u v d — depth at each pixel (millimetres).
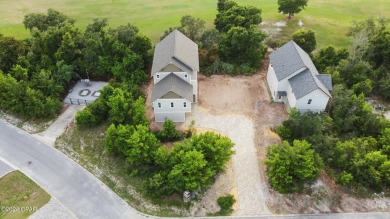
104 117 60500
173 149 48938
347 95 59062
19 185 51125
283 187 48094
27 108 62344
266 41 80125
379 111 64188
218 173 51219
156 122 59500
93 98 67125
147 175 51062
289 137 55781
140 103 56906
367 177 49125
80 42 72625
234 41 71375
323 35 86500
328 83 60250
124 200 49156
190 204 47688
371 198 48812
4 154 56156
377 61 74375
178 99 55938
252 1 108938
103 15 98625
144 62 72438
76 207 48094
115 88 61875
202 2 108750
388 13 100125
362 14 99375
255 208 47219
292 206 47344
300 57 61188
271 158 49188
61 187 50938
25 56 71938
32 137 59625
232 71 72688
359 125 57156
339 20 94812
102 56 71062
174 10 102312
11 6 103750
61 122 62250
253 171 51750
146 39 71125
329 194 48625
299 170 47000
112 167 53438
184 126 58906
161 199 48594
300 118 54500
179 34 66562
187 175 45594
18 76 66250
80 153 56312
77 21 94438
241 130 58406
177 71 58562
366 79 65688
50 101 62219
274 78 64625
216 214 46719
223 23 80875
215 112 62219
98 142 57000
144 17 97438
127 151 49844
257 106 63938
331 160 50875
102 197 49562
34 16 79312
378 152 49375
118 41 72500
